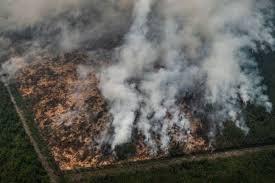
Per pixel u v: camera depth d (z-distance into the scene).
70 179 173.62
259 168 174.25
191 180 168.25
